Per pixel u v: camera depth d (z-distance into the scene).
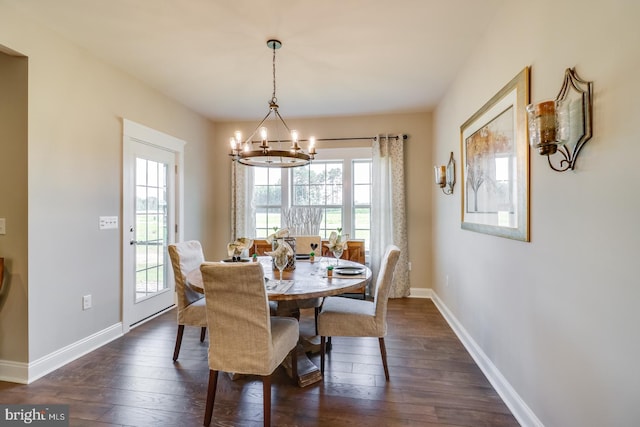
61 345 2.36
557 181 1.43
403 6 2.04
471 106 2.63
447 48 2.56
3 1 1.98
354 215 4.52
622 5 1.06
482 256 2.35
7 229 2.15
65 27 2.26
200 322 2.38
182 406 1.88
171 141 3.66
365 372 2.28
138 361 2.43
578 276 1.30
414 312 3.62
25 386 2.08
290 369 2.22
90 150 2.61
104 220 2.75
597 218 1.19
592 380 1.22
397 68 2.92
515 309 1.84
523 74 1.71
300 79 3.18
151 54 2.66
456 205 3.07
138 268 3.21
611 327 1.12
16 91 2.14
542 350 1.56
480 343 2.39
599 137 1.17
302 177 4.64
